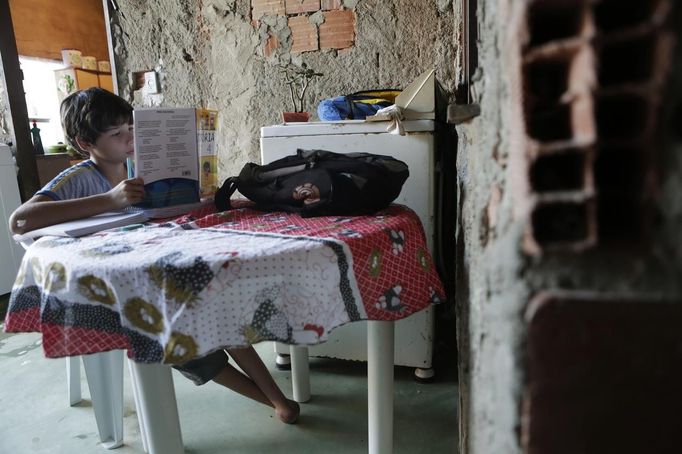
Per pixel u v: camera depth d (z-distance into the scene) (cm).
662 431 41
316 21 235
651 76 37
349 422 142
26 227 108
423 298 94
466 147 77
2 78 270
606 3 37
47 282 78
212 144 130
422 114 152
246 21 245
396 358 164
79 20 457
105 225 100
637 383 41
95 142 144
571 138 40
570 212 41
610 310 40
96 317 74
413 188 155
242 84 251
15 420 150
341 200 109
